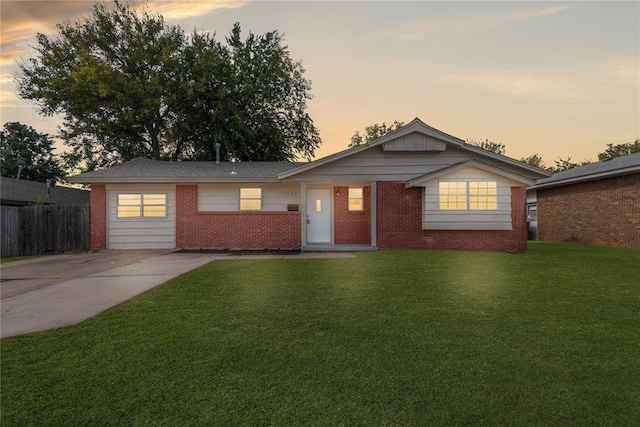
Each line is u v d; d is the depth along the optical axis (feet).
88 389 9.87
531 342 13.11
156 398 9.38
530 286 22.33
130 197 49.73
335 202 51.88
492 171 42.09
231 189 50.85
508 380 10.27
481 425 8.20
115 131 84.69
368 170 45.55
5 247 47.06
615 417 8.47
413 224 44.70
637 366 11.12
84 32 82.79
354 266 30.37
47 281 26.63
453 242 43.70
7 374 10.80
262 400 9.26
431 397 9.38
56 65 78.43
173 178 48.65
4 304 19.48
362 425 8.20
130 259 38.83
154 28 86.22
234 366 11.26
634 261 33.06
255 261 34.19
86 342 13.39
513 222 42.91
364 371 10.87
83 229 49.83
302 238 46.32
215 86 87.10
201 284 23.52
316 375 10.62
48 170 127.75
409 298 19.49
